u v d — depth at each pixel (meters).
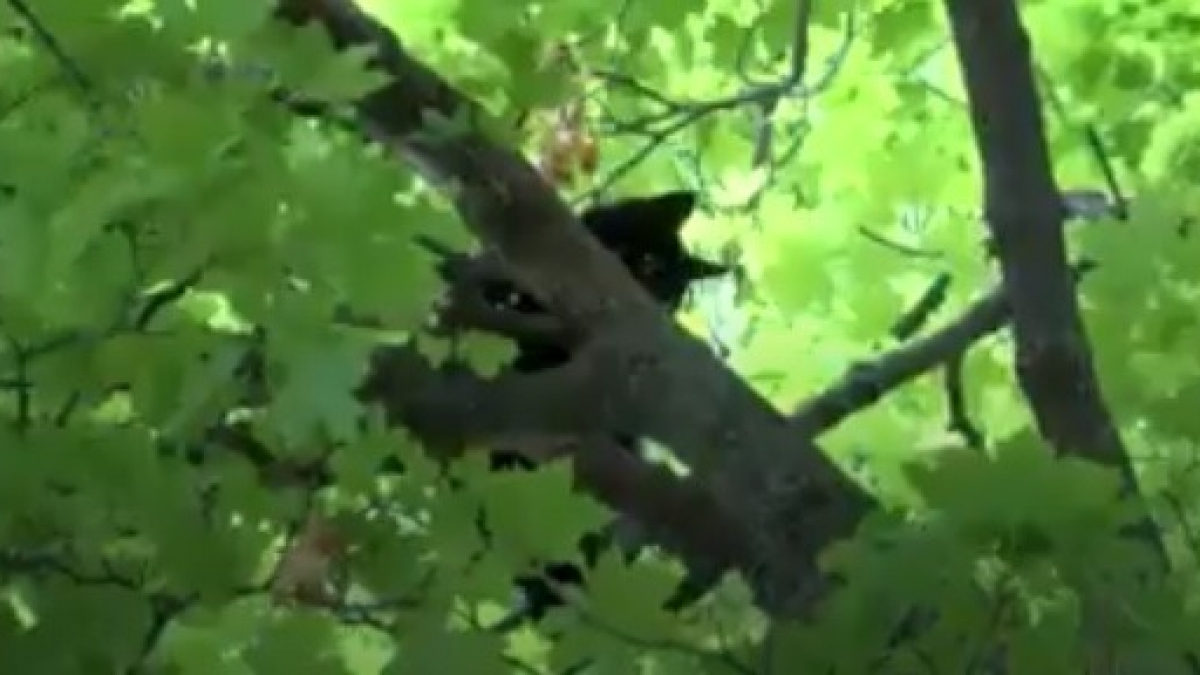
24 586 5.65
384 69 6.42
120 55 5.52
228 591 5.73
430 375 6.68
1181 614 5.66
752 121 9.02
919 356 7.58
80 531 5.64
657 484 6.86
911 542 5.62
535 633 6.26
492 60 7.96
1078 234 7.25
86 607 5.62
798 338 8.98
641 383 6.85
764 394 8.98
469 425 6.73
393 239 5.57
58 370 5.60
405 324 5.82
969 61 6.49
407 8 8.12
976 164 8.97
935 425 7.97
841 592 5.73
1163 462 6.48
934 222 8.99
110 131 5.43
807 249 8.71
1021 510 5.54
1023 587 5.59
